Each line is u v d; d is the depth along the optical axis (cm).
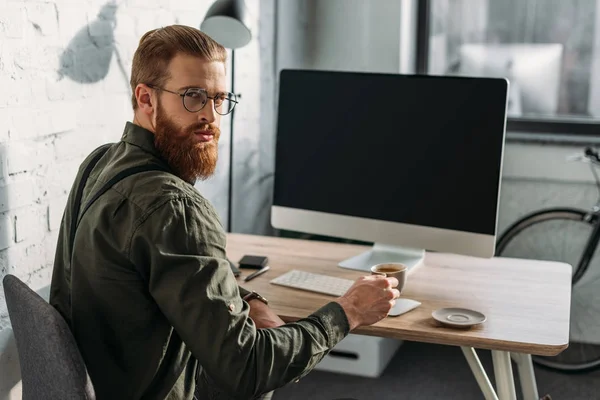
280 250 241
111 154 156
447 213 211
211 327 138
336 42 347
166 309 139
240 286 199
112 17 219
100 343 146
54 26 193
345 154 223
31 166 188
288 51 339
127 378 147
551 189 335
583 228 331
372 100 218
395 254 231
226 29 250
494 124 203
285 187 234
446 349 329
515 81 352
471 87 204
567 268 223
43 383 147
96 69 213
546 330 177
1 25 174
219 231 145
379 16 339
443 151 210
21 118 183
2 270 180
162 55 148
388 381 299
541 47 346
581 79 343
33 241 191
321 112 226
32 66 186
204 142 152
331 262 229
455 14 355
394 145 216
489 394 204
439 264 227
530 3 344
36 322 141
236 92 298
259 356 142
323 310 156
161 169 148
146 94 150
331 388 293
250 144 316
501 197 342
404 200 216
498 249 333
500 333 176
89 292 146
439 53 361
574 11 339
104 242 142
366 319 160
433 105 210
